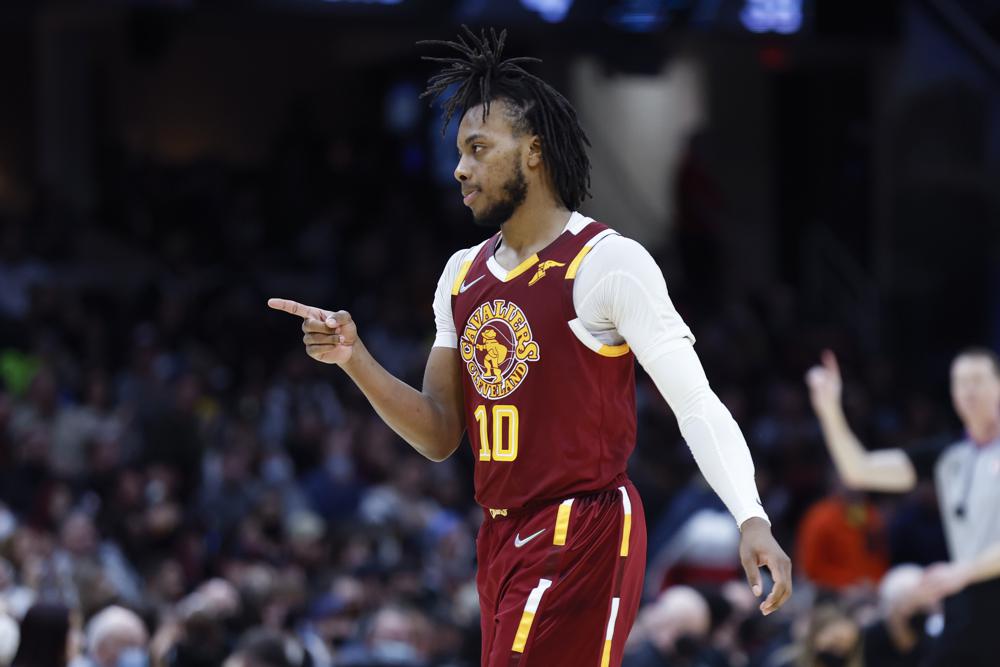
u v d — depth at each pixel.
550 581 8.17
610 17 36.47
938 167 43.91
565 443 8.24
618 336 8.27
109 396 31.00
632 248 8.21
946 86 43.00
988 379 15.56
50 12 45.78
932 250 44.28
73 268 42.62
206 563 25.05
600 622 8.20
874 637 17.84
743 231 48.88
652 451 29.27
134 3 34.19
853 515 24.92
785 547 30.62
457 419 8.85
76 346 35.78
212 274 43.88
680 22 37.25
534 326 8.27
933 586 14.86
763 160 49.09
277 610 18.62
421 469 30.23
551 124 8.42
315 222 48.56
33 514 25.28
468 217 48.25
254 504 27.59
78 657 16.34
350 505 28.95
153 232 46.47
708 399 8.05
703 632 18.25
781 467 33.25
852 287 46.62
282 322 40.12
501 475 8.37
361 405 34.16
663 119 49.22
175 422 29.17
